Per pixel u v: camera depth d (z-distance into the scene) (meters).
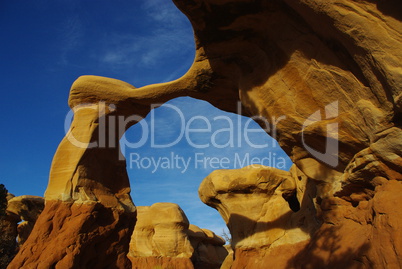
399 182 8.97
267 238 20.39
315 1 9.17
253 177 22.66
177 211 38.25
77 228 14.80
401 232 7.86
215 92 15.88
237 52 13.80
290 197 23.11
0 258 26.31
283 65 12.23
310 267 11.74
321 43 10.68
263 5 11.66
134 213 17.81
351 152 11.58
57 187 15.71
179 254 36.09
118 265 16.19
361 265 9.38
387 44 8.30
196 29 13.29
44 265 13.78
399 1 8.16
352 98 10.52
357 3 8.63
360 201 11.20
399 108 8.37
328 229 12.52
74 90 16.70
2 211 25.34
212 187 24.52
